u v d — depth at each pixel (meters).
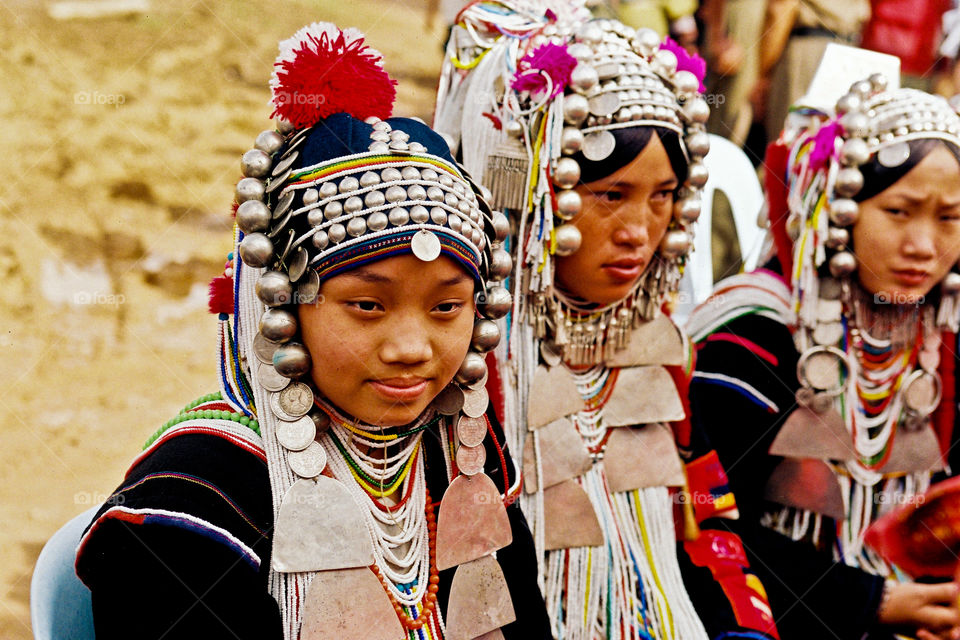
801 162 1.77
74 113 3.93
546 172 1.42
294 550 1.08
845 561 1.81
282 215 1.06
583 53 1.41
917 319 1.79
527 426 1.51
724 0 3.33
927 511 1.85
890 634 1.73
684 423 1.65
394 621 1.12
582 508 1.52
